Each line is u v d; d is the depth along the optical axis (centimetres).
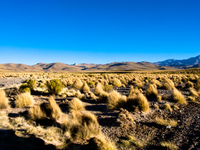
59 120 605
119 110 760
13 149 332
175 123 568
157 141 445
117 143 434
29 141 395
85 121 523
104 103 973
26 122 554
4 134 410
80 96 1105
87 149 387
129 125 574
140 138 468
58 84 1270
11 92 1194
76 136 453
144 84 1980
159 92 1288
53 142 415
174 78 2512
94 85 1861
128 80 2488
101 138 416
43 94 1266
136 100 775
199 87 1346
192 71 7512
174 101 916
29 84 1452
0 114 617
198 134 465
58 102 943
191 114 670
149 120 624
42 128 509
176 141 434
